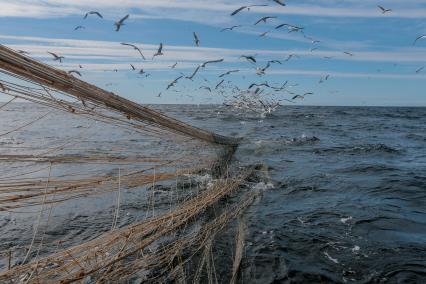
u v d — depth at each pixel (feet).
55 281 11.24
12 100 11.57
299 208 34.24
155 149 57.88
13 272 11.00
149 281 19.38
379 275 22.76
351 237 27.89
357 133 113.60
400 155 69.05
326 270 23.16
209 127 120.57
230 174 40.50
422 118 227.40
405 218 32.09
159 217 16.67
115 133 89.86
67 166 46.06
